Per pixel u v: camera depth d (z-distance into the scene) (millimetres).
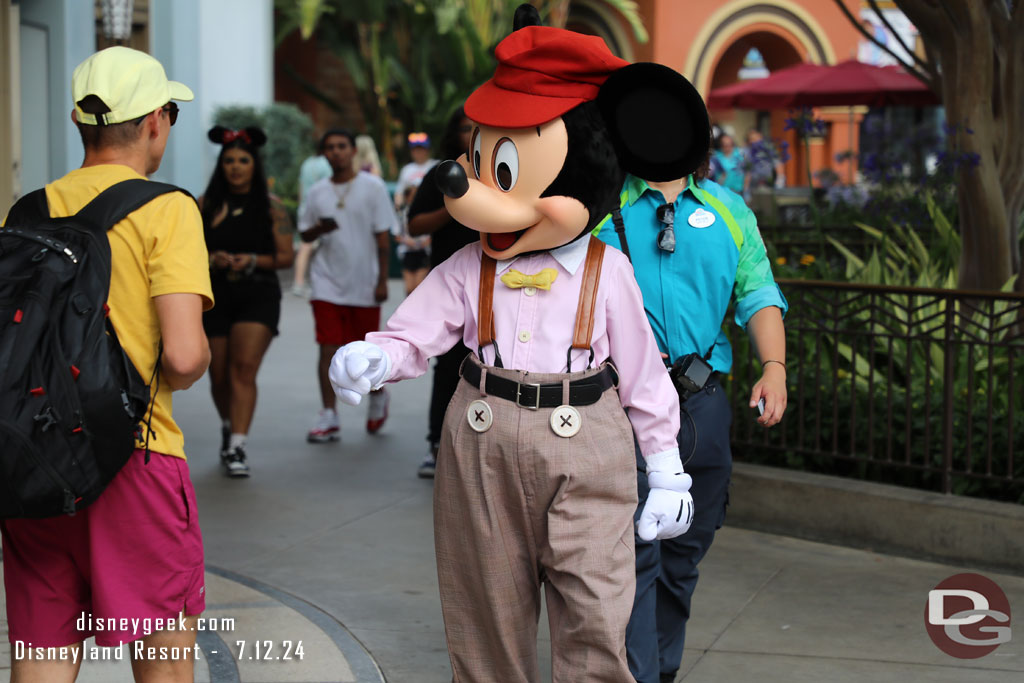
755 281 3414
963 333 5090
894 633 4160
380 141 21156
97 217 2633
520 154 2775
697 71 23188
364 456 6859
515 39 2812
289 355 10289
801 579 4719
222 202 6258
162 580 2713
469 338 2912
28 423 2424
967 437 5090
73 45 7574
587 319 2818
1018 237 6719
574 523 2777
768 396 3291
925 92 13500
